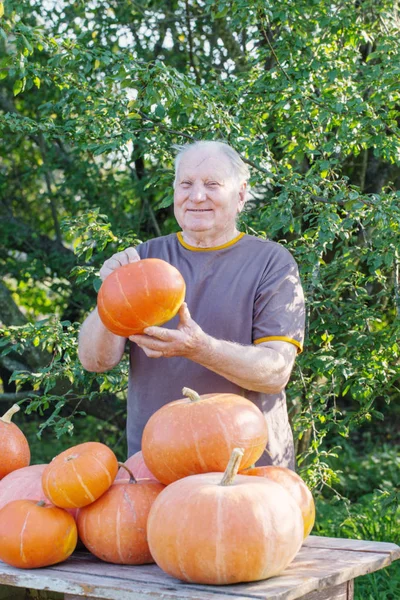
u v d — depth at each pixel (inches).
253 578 68.4
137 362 99.4
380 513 179.3
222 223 99.1
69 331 152.7
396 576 172.6
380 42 173.5
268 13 159.8
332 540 86.1
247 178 103.7
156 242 104.8
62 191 264.8
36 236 280.4
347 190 145.0
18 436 91.7
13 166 299.3
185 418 77.2
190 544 67.6
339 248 185.3
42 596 91.8
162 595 66.6
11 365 222.7
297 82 161.3
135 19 235.0
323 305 153.0
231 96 166.9
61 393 174.6
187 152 100.1
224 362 85.2
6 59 151.9
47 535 75.0
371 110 153.3
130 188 243.9
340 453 318.7
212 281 97.8
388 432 351.3
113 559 76.8
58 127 163.0
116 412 244.2
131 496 77.7
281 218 143.5
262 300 96.1
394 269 155.6
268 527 68.3
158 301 79.7
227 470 71.2
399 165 155.4
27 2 220.5
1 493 83.1
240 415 77.9
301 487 81.0
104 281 82.4
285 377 92.4
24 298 298.5
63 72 160.2
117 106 152.0
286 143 163.9
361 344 151.1
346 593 80.0
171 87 146.9
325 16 164.4
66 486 76.0
